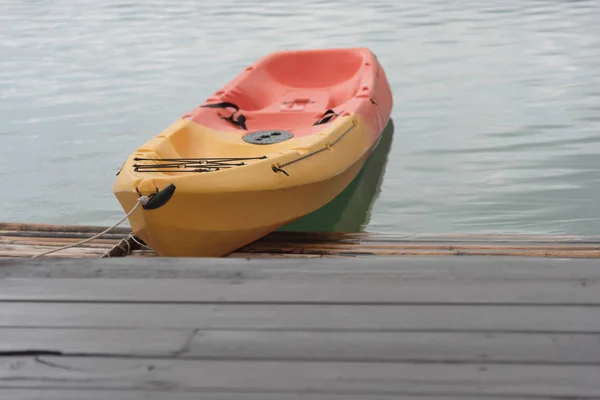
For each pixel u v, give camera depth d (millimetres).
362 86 5535
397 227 4562
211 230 3471
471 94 7469
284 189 3697
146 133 6512
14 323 1585
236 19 12242
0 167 5688
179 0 14344
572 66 8312
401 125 6590
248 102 5785
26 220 4762
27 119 7000
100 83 8383
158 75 8688
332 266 1799
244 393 1293
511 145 5926
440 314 1552
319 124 4844
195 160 3730
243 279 1754
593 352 1384
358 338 1467
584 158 5547
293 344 1453
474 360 1373
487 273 1733
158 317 1588
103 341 1496
